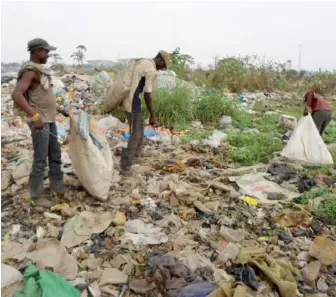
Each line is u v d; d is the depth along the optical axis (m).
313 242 4.38
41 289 3.15
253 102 14.36
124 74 5.69
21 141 7.19
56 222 4.44
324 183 6.06
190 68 17.23
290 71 21.81
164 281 3.48
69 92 11.12
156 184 5.60
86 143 4.74
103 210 4.79
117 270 3.67
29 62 4.25
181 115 9.53
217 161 6.93
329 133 9.46
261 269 3.66
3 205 4.77
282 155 7.21
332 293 3.61
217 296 3.21
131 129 5.78
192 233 4.42
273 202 5.34
